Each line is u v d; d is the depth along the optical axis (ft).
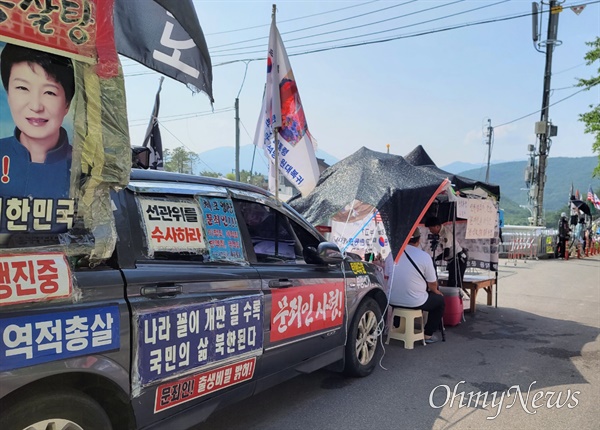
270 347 11.07
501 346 19.40
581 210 68.49
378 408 13.00
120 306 7.78
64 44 6.68
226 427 11.73
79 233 7.11
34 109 6.43
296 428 11.72
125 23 9.40
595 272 45.75
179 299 8.84
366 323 15.51
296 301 11.95
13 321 6.39
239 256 10.82
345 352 14.60
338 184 19.80
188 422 9.19
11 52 6.19
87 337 7.25
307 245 13.87
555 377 15.72
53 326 6.82
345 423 12.03
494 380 15.35
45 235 6.73
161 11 9.30
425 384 14.88
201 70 9.70
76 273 7.23
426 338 20.20
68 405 7.14
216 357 9.56
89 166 7.06
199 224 10.00
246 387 10.61
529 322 23.93
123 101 7.45
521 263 54.60
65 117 6.75
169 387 8.63
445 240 27.32
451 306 22.62
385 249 19.13
